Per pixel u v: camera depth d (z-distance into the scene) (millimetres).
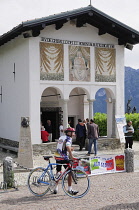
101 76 18906
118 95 19516
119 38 19266
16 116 18297
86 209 7527
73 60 17969
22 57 17391
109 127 19812
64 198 8609
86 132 18266
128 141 17266
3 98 20297
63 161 8891
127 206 7711
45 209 7633
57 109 21562
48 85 17219
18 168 12875
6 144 19766
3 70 20219
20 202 8320
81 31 18250
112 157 12281
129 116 25641
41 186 8984
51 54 17266
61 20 16609
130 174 11945
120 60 19594
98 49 18797
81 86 18219
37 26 16016
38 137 16891
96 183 10500
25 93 17125
